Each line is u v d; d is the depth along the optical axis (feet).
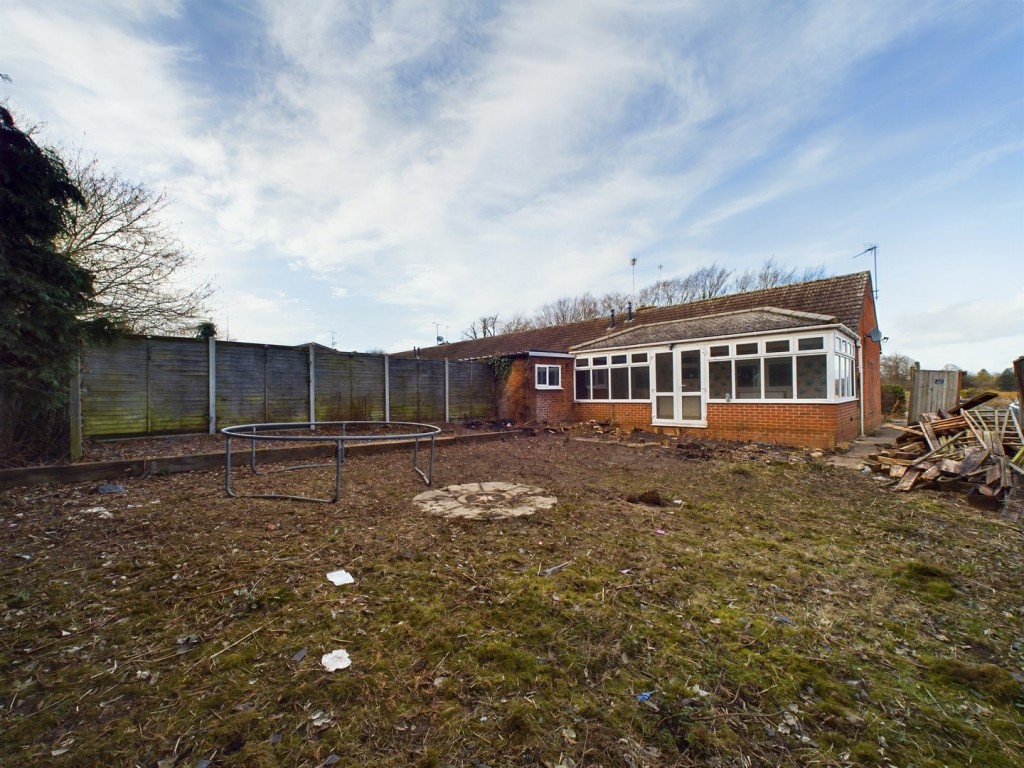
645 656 7.18
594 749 5.29
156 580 9.43
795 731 5.67
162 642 7.27
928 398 43.98
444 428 38.91
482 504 15.87
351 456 25.79
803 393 32.12
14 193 17.06
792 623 8.33
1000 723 5.87
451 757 5.12
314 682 6.31
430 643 7.33
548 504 15.96
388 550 11.38
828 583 10.07
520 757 5.15
